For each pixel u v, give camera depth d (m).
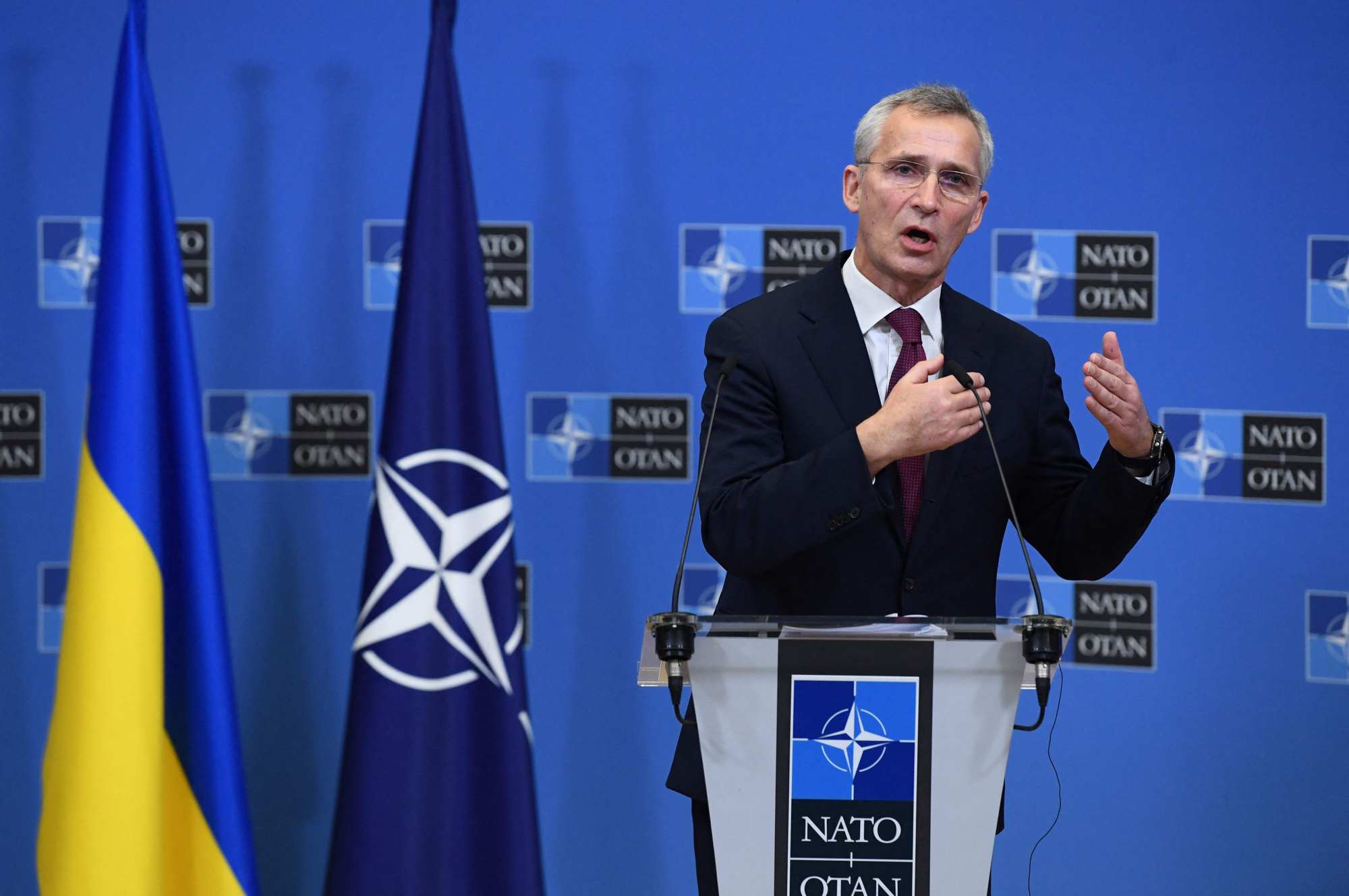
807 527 6.88
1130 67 12.25
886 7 12.26
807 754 6.17
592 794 11.91
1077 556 7.82
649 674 6.64
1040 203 12.17
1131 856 11.85
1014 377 8.10
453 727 8.77
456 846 8.65
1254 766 11.90
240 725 11.80
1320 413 12.07
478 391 9.26
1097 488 7.55
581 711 11.94
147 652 8.59
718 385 7.55
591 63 12.19
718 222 12.15
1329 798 11.88
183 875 8.80
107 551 8.66
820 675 6.18
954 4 12.27
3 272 11.91
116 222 9.14
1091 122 12.23
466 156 9.62
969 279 12.16
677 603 6.76
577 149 12.15
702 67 12.21
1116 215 12.18
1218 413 12.08
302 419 11.92
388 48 12.12
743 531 7.09
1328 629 11.95
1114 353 7.28
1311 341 12.12
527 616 11.97
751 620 6.01
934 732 6.16
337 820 8.71
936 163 7.84
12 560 11.77
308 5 12.12
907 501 7.68
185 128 12.02
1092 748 11.90
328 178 12.05
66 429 11.84
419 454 9.09
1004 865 11.85
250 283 11.97
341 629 11.87
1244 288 12.15
